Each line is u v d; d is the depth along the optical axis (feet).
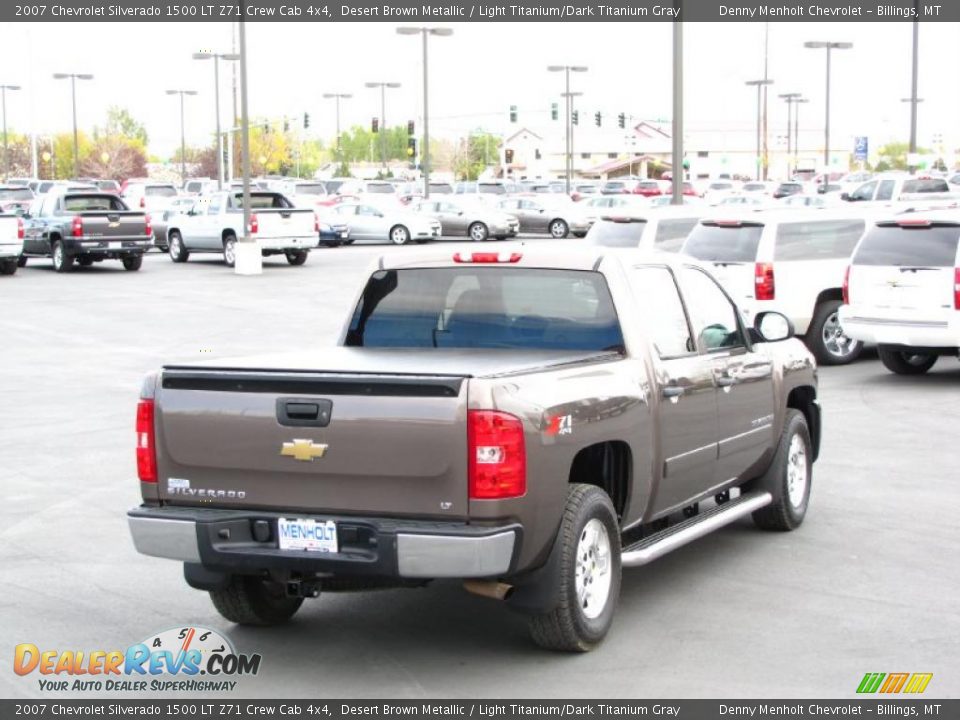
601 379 20.89
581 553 20.22
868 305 51.16
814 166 451.12
